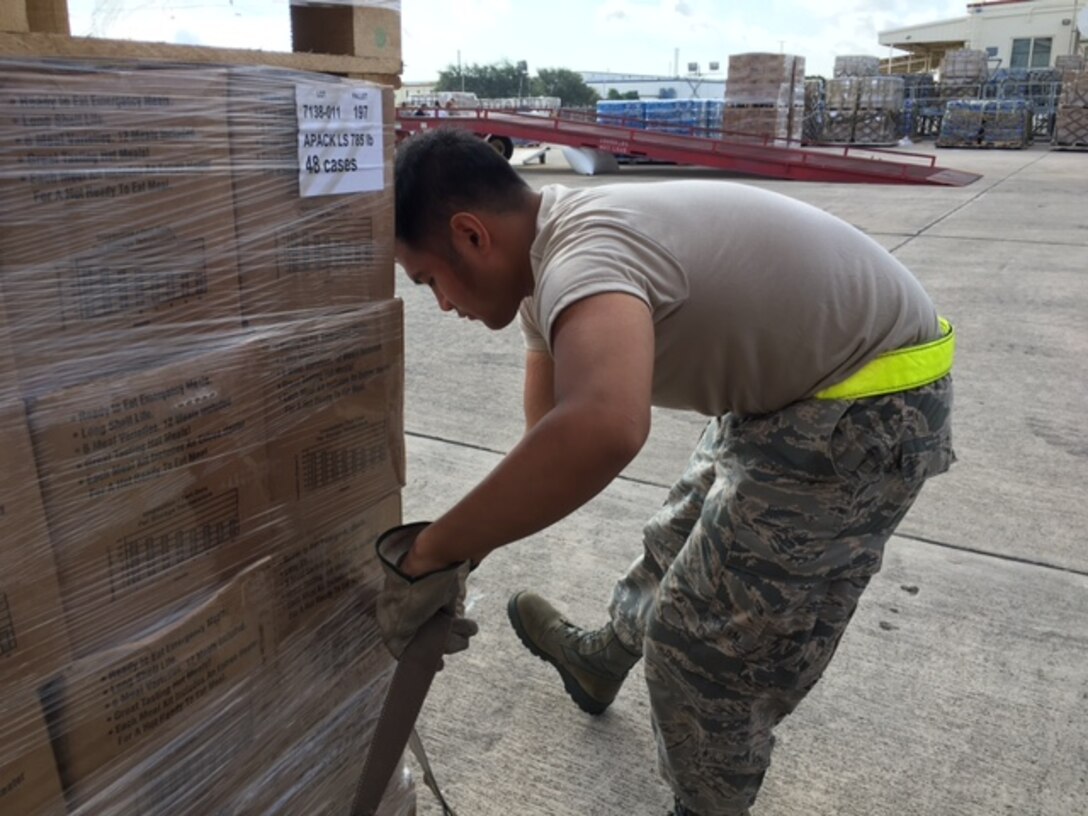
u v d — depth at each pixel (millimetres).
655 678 1518
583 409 998
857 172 12156
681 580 1458
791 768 1897
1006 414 3770
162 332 973
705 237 1237
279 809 1285
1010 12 29125
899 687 2141
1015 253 6863
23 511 876
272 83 1034
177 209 963
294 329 1127
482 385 4148
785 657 1433
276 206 1072
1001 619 2400
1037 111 20797
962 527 2865
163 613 1034
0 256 830
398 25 1238
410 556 1156
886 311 1330
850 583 1433
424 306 5652
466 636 1271
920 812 1793
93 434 923
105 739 1000
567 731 1998
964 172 13055
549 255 1173
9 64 807
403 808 1543
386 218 1235
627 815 1786
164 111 932
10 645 887
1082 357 4465
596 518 2912
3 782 908
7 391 849
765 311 1250
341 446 1239
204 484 1051
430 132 1282
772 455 1353
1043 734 1994
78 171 872
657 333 1231
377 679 1437
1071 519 2918
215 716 1129
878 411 1331
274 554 1171
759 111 16234
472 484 3143
